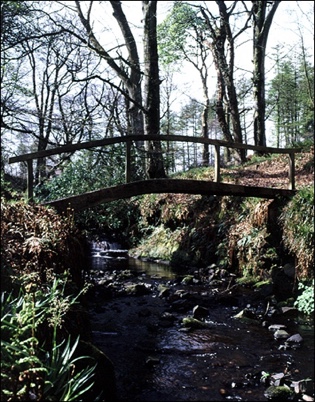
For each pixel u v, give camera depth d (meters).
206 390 5.01
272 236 9.55
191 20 19.23
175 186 8.62
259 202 10.04
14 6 11.28
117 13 16.03
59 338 3.32
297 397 4.86
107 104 16.52
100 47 14.62
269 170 13.48
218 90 19.20
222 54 19.33
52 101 19.23
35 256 3.95
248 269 9.86
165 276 10.88
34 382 2.45
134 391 4.95
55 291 3.24
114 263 12.84
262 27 19.39
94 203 7.80
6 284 3.31
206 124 29.66
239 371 5.52
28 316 2.62
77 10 14.51
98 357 3.99
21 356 2.49
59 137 15.48
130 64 14.73
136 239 15.17
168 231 13.69
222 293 9.06
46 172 16.20
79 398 3.44
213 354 6.04
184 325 7.16
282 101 38.22
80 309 4.10
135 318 7.56
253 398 4.87
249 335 6.77
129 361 5.78
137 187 8.25
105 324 7.22
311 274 8.16
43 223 4.87
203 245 11.71
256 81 19.34
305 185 10.45
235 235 10.52
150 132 14.38
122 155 12.88
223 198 11.76
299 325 7.19
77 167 12.61
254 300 8.52
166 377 5.33
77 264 5.08
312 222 8.41
